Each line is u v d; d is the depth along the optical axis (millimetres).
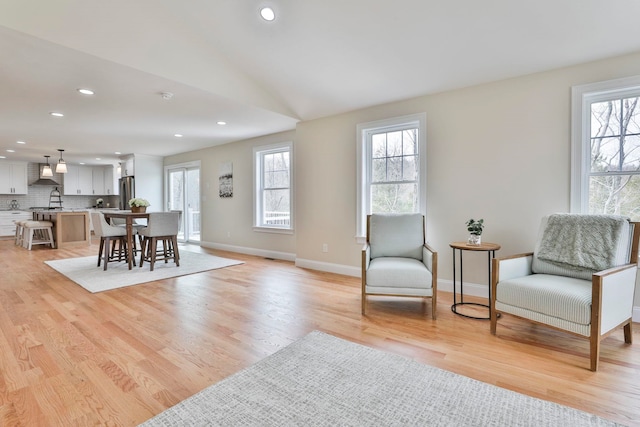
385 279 2814
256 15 2895
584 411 1539
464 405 1584
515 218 3123
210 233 6949
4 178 8336
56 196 9477
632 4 2186
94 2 2562
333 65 3352
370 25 2758
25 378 1830
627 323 2221
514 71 3020
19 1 2213
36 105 3805
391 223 3414
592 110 2834
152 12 2914
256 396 1661
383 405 1586
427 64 3088
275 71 3631
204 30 3182
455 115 3438
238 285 3834
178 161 7645
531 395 1670
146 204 4957
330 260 4504
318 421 1472
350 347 2217
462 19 2539
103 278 4125
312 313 2902
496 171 3209
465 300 3264
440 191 3541
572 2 2256
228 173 6453
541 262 2607
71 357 2076
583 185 2822
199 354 2125
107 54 2639
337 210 4395
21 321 2682
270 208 5832
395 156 3971
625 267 2174
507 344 2270
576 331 1989
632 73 2598
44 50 2473
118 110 4039
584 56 2701
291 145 5332
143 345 2252
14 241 7707
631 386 1745
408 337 2387
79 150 7023
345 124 4285
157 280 4059
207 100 3664
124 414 1529
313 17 2785
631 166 2682
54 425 1453
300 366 1962
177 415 1515
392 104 3881
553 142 2922
